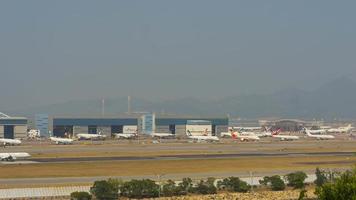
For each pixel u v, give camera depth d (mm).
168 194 155250
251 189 163750
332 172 181500
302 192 122625
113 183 153000
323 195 92125
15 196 152750
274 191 153375
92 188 152000
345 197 90062
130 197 152625
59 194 155625
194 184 162750
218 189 163125
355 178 91375
